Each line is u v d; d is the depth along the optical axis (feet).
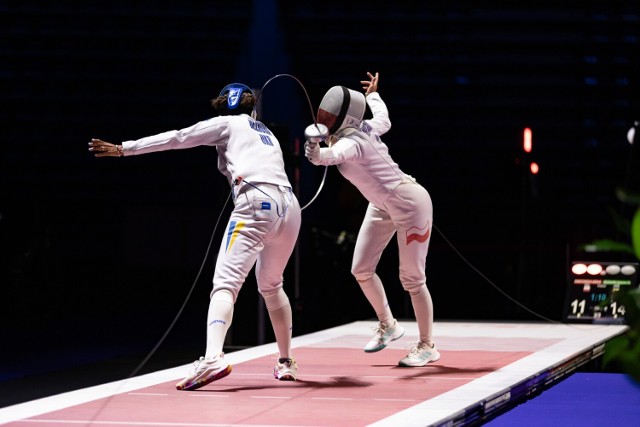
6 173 70.23
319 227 49.26
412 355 26.22
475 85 70.59
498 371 24.97
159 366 33.37
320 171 66.39
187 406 19.85
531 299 51.83
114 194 70.44
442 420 17.85
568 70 71.15
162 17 71.82
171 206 63.67
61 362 34.50
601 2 71.87
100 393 21.66
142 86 71.46
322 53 71.51
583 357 30.14
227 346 38.14
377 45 71.41
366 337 33.99
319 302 53.98
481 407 20.24
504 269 59.57
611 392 25.05
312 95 70.49
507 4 72.08
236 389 22.18
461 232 66.49
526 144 54.19
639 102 70.33
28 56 71.67
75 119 70.85
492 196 59.82
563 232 53.11
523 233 52.39
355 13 72.08
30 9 72.28
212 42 71.67
